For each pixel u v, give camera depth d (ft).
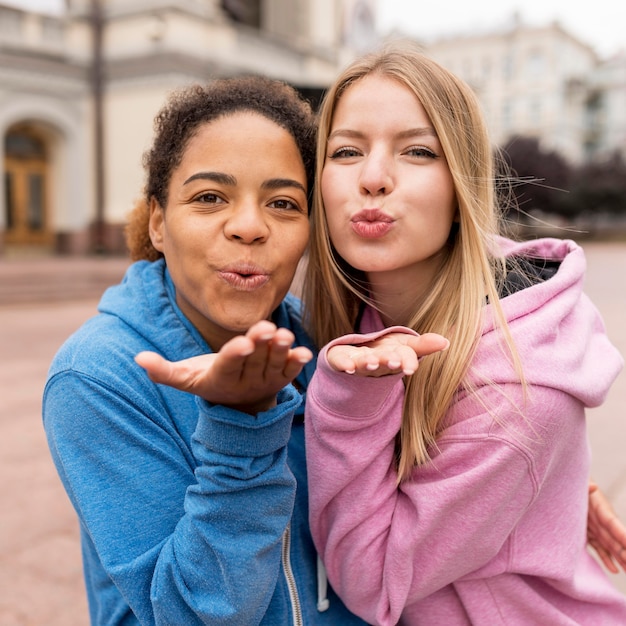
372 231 3.18
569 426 3.13
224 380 2.24
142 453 2.94
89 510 2.87
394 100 3.19
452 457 3.04
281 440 2.56
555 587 3.44
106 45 52.54
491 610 3.34
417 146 3.21
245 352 2.06
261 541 2.60
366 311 3.71
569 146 160.66
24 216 54.54
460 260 3.40
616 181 112.16
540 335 3.11
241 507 2.55
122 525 2.85
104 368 3.06
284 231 3.01
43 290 32.68
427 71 3.26
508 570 3.28
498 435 2.97
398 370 2.44
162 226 3.32
